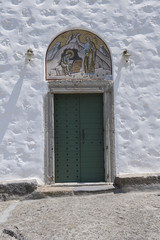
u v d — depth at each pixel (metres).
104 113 6.11
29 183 5.50
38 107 5.97
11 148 5.82
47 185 5.80
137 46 6.20
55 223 3.83
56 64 6.18
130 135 6.00
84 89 6.13
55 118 6.22
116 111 6.04
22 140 5.86
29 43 6.10
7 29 6.11
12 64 6.02
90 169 6.14
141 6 6.31
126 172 5.91
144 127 6.03
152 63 6.19
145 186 5.60
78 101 6.29
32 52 6.02
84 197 5.30
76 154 6.16
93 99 6.31
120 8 6.28
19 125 5.89
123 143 5.98
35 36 6.13
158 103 6.11
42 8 6.19
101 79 6.19
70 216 4.11
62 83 6.09
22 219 4.12
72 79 6.18
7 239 3.44
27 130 5.89
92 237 3.30
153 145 6.00
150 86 6.13
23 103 5.95
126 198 5.05
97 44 6.27
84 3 6.25
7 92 5.94
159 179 5.64
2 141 5.82
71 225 3.71
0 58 6.03
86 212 4.28
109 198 5.11
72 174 6.10
